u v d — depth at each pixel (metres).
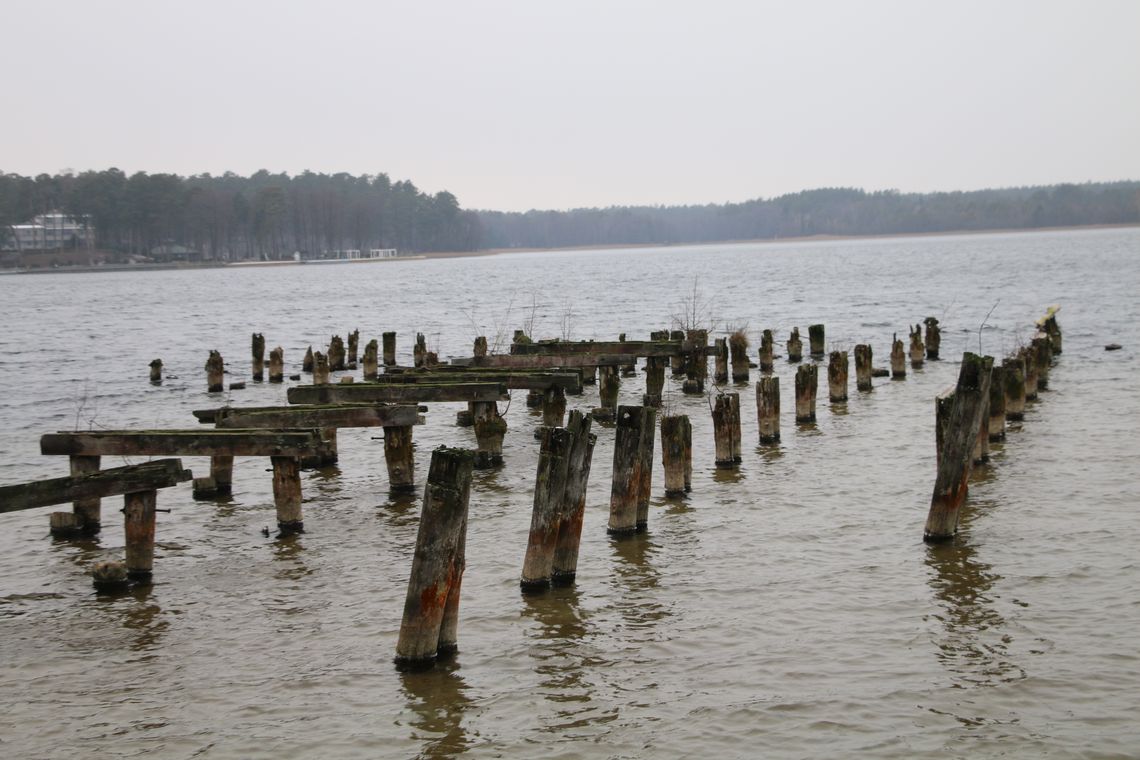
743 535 17.70
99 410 35.19
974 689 11.87
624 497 17.53
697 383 34.22
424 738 11.26
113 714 12.01
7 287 143.50
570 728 11.37
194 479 21.48
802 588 15.12
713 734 11.15
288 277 166.38
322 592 15.69
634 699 11.96
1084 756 10.42
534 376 25.20
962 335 51.59
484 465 23.45
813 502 19.64
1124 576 15.07
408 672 12.76
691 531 17.98
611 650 13.23
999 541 16.92
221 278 166.00
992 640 13.11
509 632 13.83
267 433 18.42
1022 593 14.60
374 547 17.84
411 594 12.79
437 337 58.84
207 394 38.53
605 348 32.41
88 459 18.69
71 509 21.17
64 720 11.90
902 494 20.05
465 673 12.70
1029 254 157.25
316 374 38.34
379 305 90.62
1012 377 26.81
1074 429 25.62
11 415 34.53
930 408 29.50
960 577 15.32
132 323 76.00
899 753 10.64
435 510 12.67
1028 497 19.47
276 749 11.13
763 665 12.66
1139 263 115.81
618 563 16.42
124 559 17.58
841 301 78.00
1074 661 12.44
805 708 11.59
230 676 12.88
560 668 12.77
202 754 11.08
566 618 14.25
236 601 15.45
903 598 14.59
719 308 74.50
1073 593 14.52
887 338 51.47
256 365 41.69
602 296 94.69
